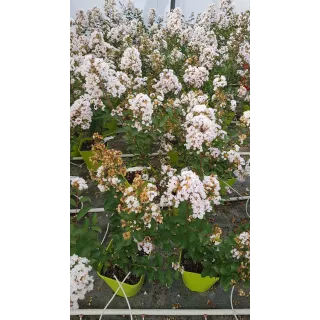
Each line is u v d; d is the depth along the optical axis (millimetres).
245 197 1874
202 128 1521
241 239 1247
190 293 1485
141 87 2096
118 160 1442
